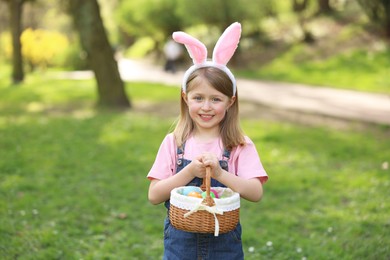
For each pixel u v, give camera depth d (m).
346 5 23.52
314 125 9.53
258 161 2.32
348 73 16.78
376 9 18.05
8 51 29.02
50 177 5.89
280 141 8.02
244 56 21.88
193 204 2.01
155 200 2.24
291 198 5.21
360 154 7.08
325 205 5.00
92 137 8.40
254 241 4.09
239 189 2.16
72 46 27.94
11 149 7.41
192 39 2.24
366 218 4.45
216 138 2.35
